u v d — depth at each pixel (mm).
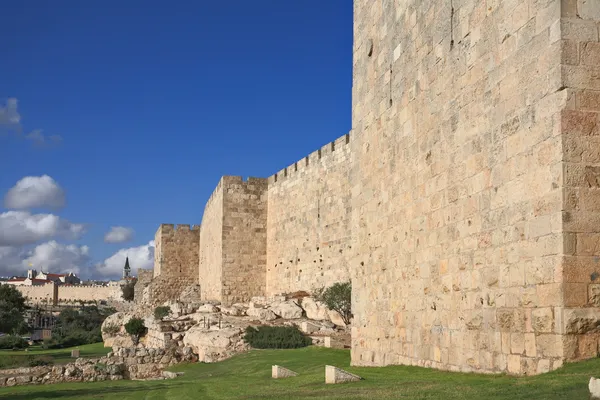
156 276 79625
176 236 78250
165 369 35719
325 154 49062
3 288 90750
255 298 53750
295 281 52375
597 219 10664
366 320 20125
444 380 12883
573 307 10477
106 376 31328
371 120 20266
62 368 30625
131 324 57000
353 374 16016
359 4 22016
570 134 10766
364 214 20656
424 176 16156
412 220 16828
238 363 32219
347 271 44906
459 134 14320
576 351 10453
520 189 11844
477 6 13711
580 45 10953
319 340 37594
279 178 56469
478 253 13289
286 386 18125
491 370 12609
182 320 48219
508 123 12344
